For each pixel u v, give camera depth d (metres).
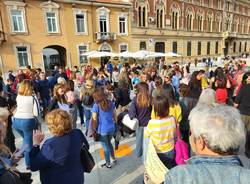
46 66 24.69
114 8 24.66
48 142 2.14
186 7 33.94
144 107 3.67
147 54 18.89
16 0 18.44
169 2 30.64
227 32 42.94
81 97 5.58
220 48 44.22
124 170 4.01
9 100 5.73
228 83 5.77
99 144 5.18
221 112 1.16
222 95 4.26
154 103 2.68
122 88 5.51
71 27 21.92
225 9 43.62
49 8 20.33
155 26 29.42
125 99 5.47
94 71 8.66
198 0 36.31
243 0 49.47
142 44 28.42
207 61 28.33
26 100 3.74
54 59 25.23
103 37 23.81
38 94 6.94
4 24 18.20
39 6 19.78
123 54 19.59
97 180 3.70
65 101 4.51
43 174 2.19
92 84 5.48
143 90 3.69
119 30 25.58
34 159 2.12
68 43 21.91
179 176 1.04
